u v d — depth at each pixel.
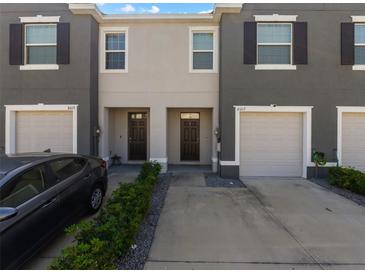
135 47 10.10
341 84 9.03
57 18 9.38
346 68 9.04
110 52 10.25
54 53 9.59
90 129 9.48
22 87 9.52
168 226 4.96
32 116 9.76
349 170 7.79
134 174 9.67
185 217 5.42
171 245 4.21
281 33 9.17
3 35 9.53
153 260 3.76
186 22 9.98
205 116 11.45
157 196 6.89
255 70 9.05
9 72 9.53
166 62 10.06
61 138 9.70
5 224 3.22
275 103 9.04
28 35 9.59
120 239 3.53
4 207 3.31
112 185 8.10
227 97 9.09
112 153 11.44
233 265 3.65
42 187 4.12
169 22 10.02
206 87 10.00
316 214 5.63
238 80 9.06
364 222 5.19
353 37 9.03
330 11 9.03
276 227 4.94
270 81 9.05
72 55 9.41
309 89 9.02
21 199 3.65
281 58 9.20
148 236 4.52
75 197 4.88
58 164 4.74
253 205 6.21
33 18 9.40
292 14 9.02
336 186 7.91
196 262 3.72
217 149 9.85
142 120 11.61
